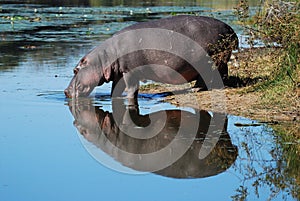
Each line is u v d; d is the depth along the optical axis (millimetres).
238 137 12250
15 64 22453
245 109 14391
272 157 10820
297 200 8500
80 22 39656
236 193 8781
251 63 18141
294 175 9711
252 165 10312
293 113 13875
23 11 47281
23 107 15094
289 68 14953
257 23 15805
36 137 12070
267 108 14383
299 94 14664
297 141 11836
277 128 12812
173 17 16594
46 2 58719
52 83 18562
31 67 21766
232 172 9898
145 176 9633
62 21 40312
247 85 16656
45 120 13703
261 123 13219
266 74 17391
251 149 11352
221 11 47062
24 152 10945
